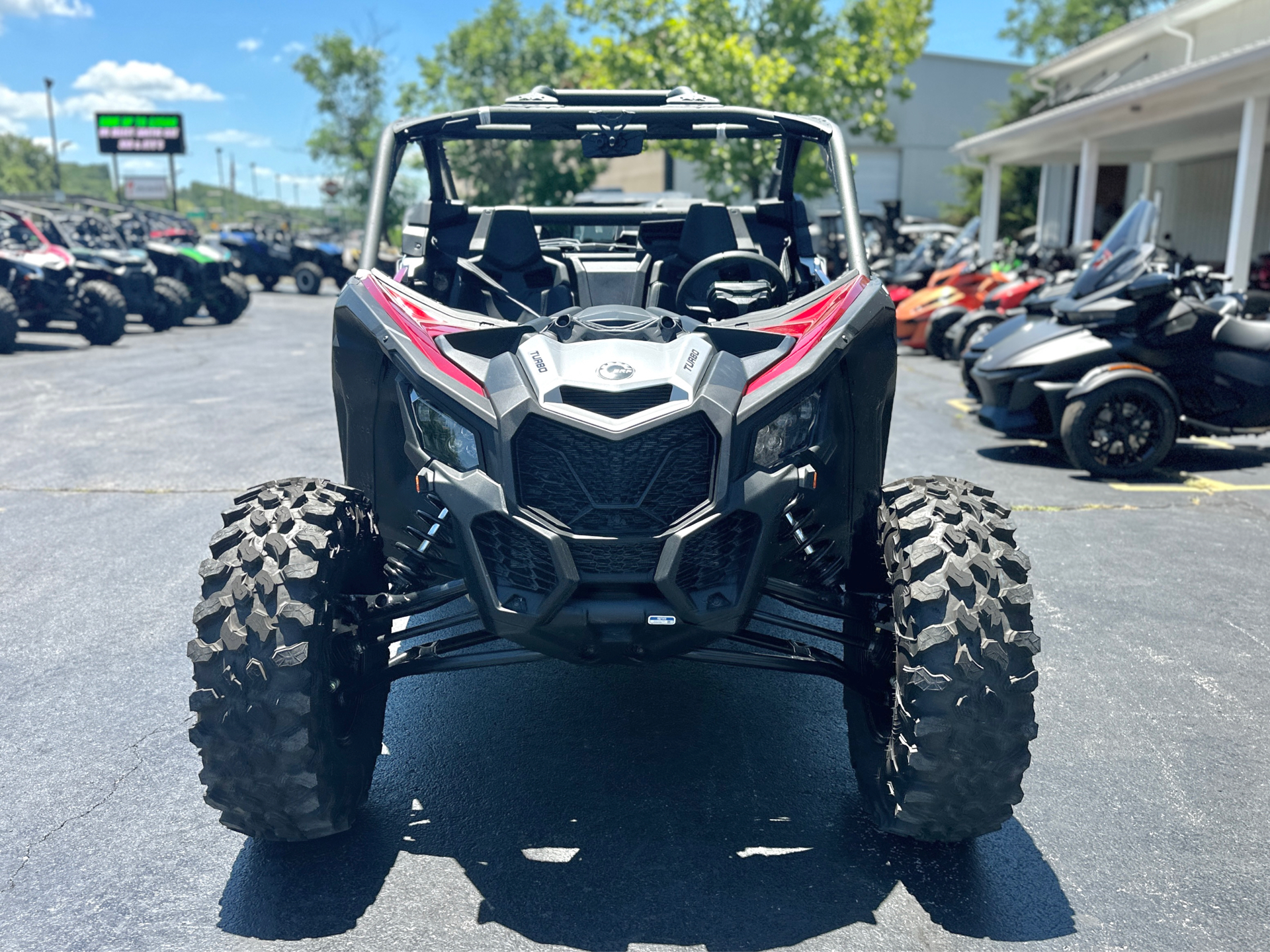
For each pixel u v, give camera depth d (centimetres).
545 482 242
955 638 229
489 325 283
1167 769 308
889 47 2625
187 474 670
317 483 270
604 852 264
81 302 1424
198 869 258
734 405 246
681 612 240
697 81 2306
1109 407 659
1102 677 372
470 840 270
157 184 5200
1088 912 241
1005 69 3834
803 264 387
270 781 233
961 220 3434
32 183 11350
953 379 1130
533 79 4053
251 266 2738
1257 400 666
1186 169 2248
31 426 831
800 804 288
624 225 461
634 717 341
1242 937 232
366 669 268
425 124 345
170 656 392
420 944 228
